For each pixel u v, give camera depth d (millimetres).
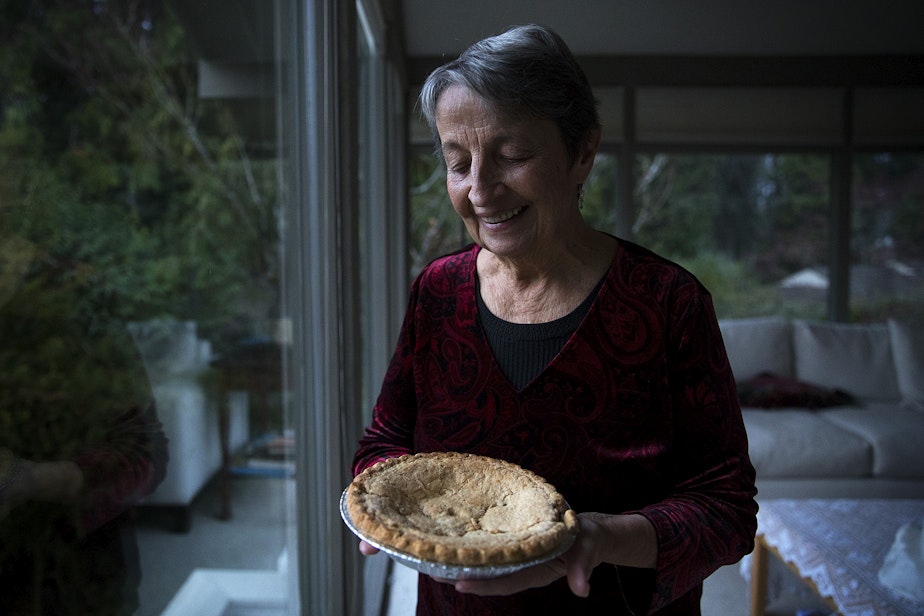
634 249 759
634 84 4211
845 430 3041
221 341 1246
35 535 623
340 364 1386
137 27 897
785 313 4355
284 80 1516
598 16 3412
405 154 3781
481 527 624
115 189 817
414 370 828
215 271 1211
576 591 556
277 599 1589
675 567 625
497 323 764
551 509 603
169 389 983
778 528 2033
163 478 942
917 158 4281
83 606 715
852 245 4336
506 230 687
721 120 4289
